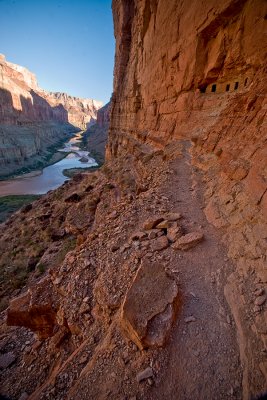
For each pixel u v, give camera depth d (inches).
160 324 144.3
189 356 132.4
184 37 657.6
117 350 148.7
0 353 261.9
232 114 401.4
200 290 175.3
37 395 160.7
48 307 225.3
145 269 180.1
